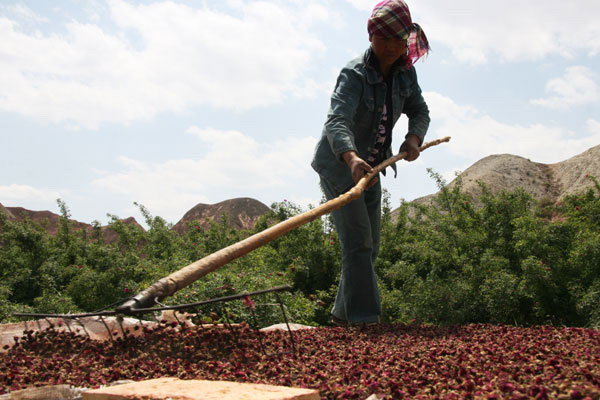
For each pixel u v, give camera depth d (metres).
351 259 5.01
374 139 4.94
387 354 3.25
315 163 5.07
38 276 9.70
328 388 2.42
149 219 13.39
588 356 2.77
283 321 6.75
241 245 3.00
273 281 7.68
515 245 7.29
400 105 4.98
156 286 2.65
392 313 7.70
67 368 2.93
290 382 2.55
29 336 3.55
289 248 10.43
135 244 12.89
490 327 4.32
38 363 3.04
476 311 6.95
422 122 5.20
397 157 4.72
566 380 2.23
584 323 6.23
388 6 4.56
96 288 9.49
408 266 7.79
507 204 8.23
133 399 1.97
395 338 3.96
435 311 6.85
